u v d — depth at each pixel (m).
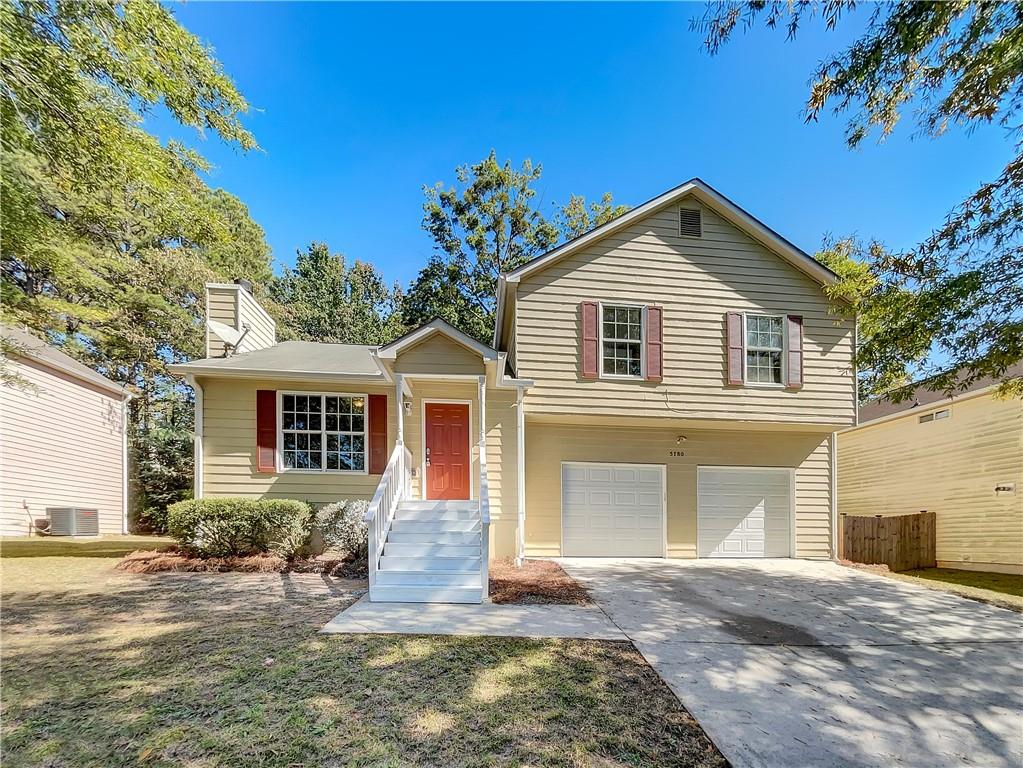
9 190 4.90
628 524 10.22
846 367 9.97
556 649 4.38
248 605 5.65
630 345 9.73
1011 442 9.48
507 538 9.16
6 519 11.05
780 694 3.69
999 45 4.48
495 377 8.69
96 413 13.78
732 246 9.99
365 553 7.98
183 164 6.06
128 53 4.77
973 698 3.72
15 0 4.22
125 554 8.80
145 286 17.42
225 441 9.09
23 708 3.15
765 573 8.62
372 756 2.71
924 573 9.33
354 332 31.16
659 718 3.24
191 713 3.12
